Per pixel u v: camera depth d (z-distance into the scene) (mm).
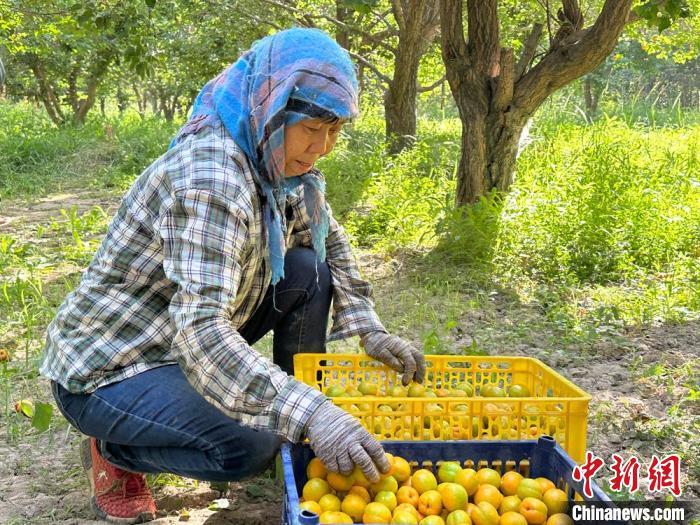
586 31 6297
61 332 2270
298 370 2682
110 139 13641
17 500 2643
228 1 12039
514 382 2867
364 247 6969
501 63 6457
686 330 4742
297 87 1979
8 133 13875
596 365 4156
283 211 2303
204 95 2209
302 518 1717
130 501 2482
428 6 11133
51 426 3250
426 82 18203
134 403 2166
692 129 13133
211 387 1989
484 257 6059
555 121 13719
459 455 2307
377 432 2498
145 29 7648
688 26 14055
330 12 13938
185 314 1978
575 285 5676
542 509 2100
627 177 7227
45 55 16062
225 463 2156
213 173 2014
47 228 7949
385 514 2047
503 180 6789
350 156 10281
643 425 3340
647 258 6145
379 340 2674
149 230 2135
